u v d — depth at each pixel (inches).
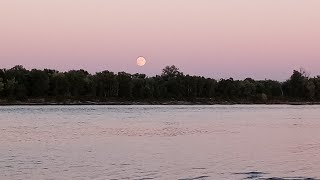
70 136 2508.6
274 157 1627.7
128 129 3046.3
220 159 1584.6
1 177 1251.2
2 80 7509.8
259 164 1462.8
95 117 4667.8
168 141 2229.3
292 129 3014.3
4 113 5472.4
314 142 2160.4
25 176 1263.5
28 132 2787.9
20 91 7549.2
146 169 1371.8
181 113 5669.3
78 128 3142.2
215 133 2709.2
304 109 7273.6
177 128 3142.2
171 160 1560.0
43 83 7701.8
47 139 2329.0
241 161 1531.7
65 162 1510.8
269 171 1328.7
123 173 1305.4
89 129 3046.3
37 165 1445.6
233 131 2864.2
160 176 1261.1
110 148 1930.4
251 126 3334.2
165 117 4685.0
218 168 1389.0
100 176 1262.3
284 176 1246.3
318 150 1831.9
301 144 2070.6
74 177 1250.6
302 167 1395.2
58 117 4648.1
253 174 1282.0
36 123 3715.6
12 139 2322.8
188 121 4008.4
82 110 6466.5
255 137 2432.3
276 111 6402.6
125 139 2335.1
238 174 1283.2
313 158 1590.8
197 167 1408.7
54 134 2640.3
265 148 1916.8
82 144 2094.0
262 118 4512.8
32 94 7746.1
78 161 1534.2
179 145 2047.2
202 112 6013.8
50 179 1226.0
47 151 1820.9
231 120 4165.8
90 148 1930.4
